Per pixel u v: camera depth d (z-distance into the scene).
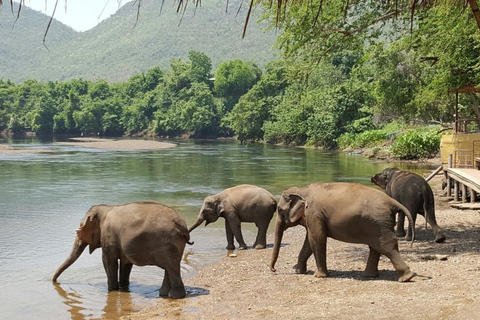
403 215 12.48
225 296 8.53
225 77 106.44
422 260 9.81
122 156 47.41
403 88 36.91
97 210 9.34
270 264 10.12
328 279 8.95
